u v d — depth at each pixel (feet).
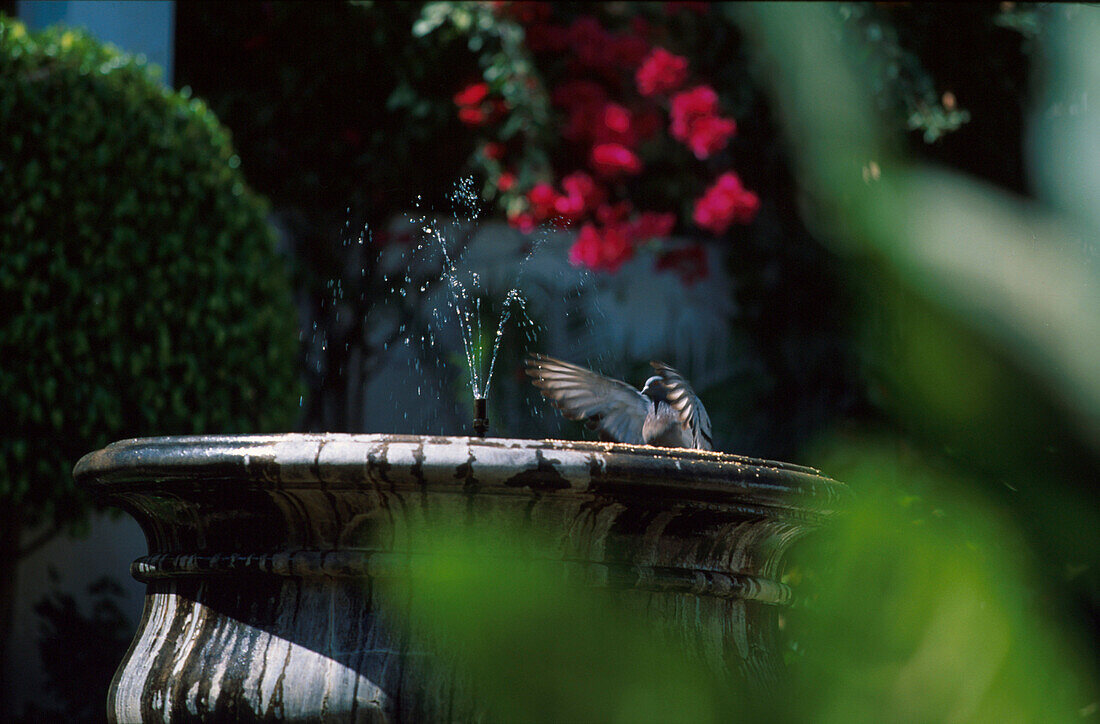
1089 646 16.16
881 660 14.39
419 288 44.04
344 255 43.62
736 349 42.50
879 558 15.98
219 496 11.59
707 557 12.11
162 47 34.88
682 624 11.83
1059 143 31.32
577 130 39.68
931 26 35.88
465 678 10.87
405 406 43.52
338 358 43.34
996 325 18.16
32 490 28.14
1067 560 16.88
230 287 30.25
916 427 19.54
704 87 40.01
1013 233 18.84
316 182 42.50
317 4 39.78
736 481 11.48
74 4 34.17
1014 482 17.46
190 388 29.43
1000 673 12.55
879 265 21.70
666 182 43.57
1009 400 17.95
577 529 11.27
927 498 17.78
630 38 39.24
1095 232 18.57
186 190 29.73
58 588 33.35
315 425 43.04
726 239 45.98
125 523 33.83
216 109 40.96
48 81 28.14
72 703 31.68
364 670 10.95
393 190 42.60
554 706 10.93
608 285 45.44
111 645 32.42
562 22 40.42
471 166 40.29
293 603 11.42
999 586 13.19
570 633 11.16
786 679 12.93
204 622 11.85
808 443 34.32
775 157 41.93
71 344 27.73
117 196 28.50
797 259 41.06
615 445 11.22
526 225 39.17
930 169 32.50
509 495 10.93
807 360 39.60
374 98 41.52
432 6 37.40
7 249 27.07
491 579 11.07
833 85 32.27
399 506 11.04
